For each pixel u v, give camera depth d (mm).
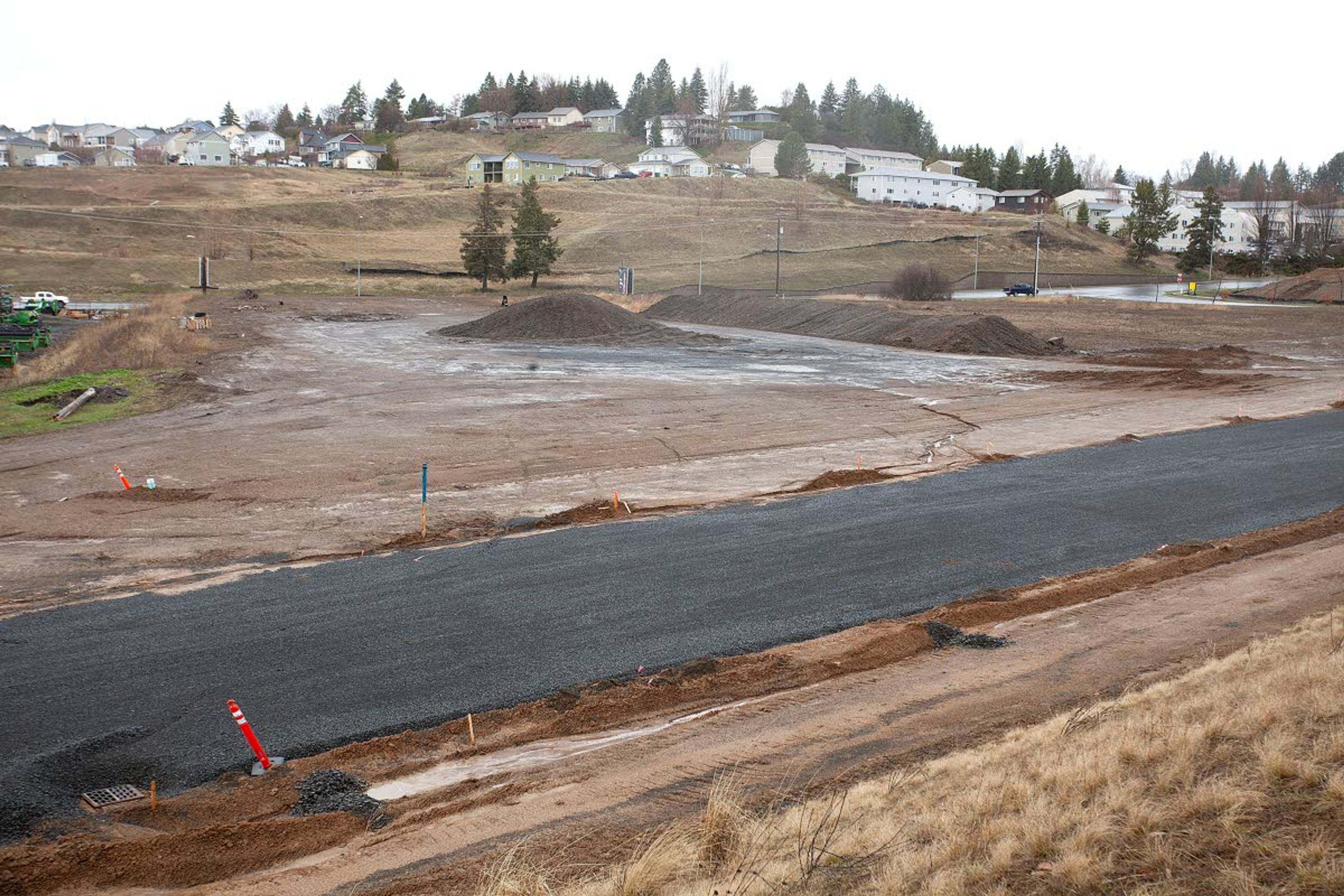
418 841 9398
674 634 15250
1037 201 167375
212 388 38188
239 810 10312
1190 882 6422
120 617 15617
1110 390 40969
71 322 63750
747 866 7988
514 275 97125
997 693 12984
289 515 21922
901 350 56000
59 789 10625
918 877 7289
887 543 19969
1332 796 7121
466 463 27219
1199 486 24828
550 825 9578
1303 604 16375
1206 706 10258
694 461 27984
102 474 25469
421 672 13719
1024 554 19438
